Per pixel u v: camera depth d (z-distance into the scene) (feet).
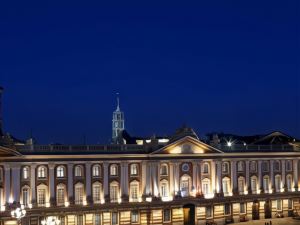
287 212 426.92
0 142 331.98
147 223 368.68
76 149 353.51
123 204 361.71
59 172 346.95
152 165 372.58
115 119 522.06
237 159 406.41
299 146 437.58
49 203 341.82
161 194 376.27
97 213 354.95
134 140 444.96
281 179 426.10
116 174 363.35
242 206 406.82
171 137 389.39
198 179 388.16
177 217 379.76
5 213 328.29
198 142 388.57
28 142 343.87
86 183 353.51
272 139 449.06
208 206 390.21
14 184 332.80
